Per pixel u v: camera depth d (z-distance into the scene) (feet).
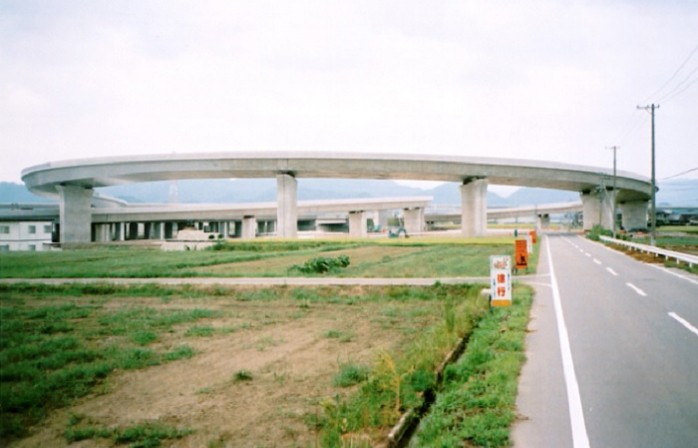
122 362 34.68
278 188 234.79
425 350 31.53
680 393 24.12
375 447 19.57
